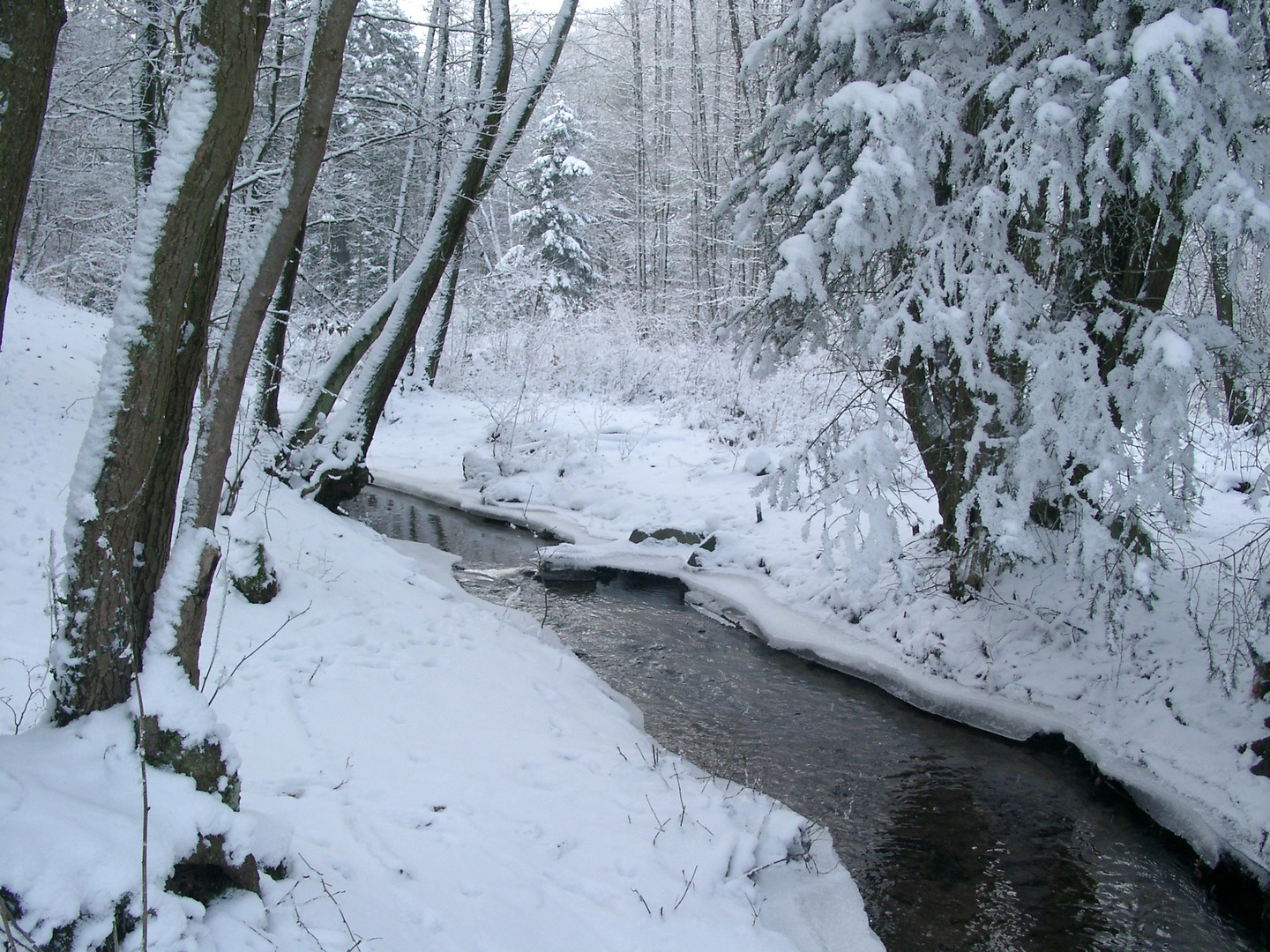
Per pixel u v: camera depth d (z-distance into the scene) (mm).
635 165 26578
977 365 6797
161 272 2350
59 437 8453
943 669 6922
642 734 5785
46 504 6996
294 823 3455
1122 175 6094
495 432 14141
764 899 3986
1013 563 6750
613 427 14992
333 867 3111
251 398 9266
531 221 29500
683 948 3312
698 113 23438
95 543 2350
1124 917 4359
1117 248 6488
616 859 3844
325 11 2607
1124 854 4910
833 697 6922
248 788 3840
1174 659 6027
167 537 2576
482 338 20531
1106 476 5652
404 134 10672
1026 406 6328
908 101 5883
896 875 4648
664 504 11531
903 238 6637
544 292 23922
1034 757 5996
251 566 6324
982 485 6281
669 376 17828
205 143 2365
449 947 2883
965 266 6359
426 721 5031
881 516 6262
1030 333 6234
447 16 13273
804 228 6578
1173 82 5391
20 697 4309
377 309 10734
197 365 2580
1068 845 4984
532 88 10906
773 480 7246
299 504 9320
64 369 10773
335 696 5121
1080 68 5695
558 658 6852
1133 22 5969
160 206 2338
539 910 3328
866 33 6367
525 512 12102
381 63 15148
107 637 2402
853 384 8727
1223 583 6359
